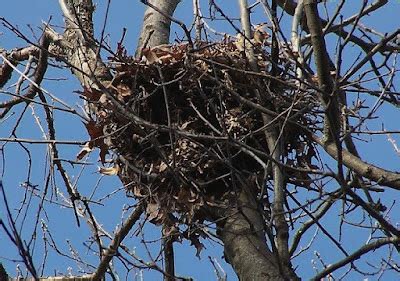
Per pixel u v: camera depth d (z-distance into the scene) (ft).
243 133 38.96
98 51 34.22
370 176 30.37
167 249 38.75
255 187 37.52
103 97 39.50
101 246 38.78
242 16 34.94
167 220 38.11
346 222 32.19
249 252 31.91
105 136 37.81
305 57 36.99
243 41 39.60
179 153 38.19
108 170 40.16
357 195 28.76
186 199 37.65
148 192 38.47
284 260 28.81
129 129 39.37
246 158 38.47
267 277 30.58
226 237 33.37
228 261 34.19
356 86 35.40
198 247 37.88
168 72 40.50
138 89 40.60
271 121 33.14
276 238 29.63
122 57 40.63
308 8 29.96
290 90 38.68
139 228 37.37
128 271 38.81
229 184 37.76
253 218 33.96
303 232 31.73
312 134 33.68
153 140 35.24
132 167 39.04
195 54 39.04
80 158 39.73
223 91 39.27
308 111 38.22
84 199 39.17
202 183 36.52
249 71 36.40
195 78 39.52
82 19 43.09
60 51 43.24
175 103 40.63
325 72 30.07
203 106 40.27
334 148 31.58
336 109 29.53
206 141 38.65
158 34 45.70
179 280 34.32
